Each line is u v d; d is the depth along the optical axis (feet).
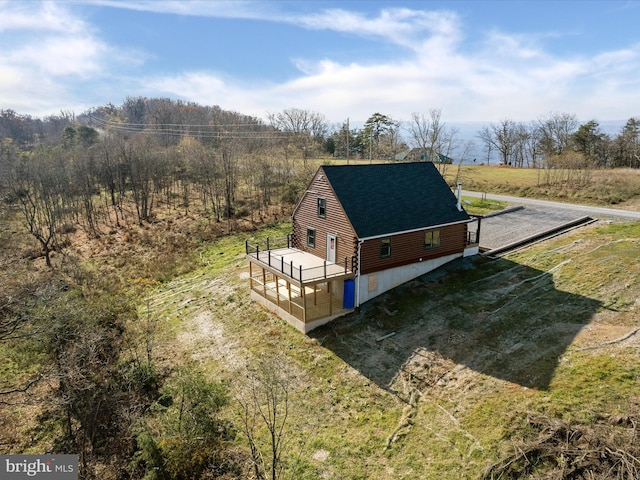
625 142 209.97
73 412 52.24
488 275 75.25
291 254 80.18
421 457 41.27
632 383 43.93
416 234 74.95
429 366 53.93
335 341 61.98
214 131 260.83
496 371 50.67
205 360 62.54
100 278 94.32
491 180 161.17
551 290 66.90
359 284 69.26
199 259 105.91
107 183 168.96
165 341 68.85
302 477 40.96
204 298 82.43
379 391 51.29
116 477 44.04
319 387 53.52
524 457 37.93
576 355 50.29
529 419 41.96
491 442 40.81
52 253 116.78
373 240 69.56
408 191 79.77
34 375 60.59
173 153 187.83
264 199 146.61
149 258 108.06
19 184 143.84
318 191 76.38
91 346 52.39
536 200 127.24
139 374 56.44
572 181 137.90
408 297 71.00
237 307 76.74
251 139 224.94
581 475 35.32
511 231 96.17
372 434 45.21
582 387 44.80
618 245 79.00
